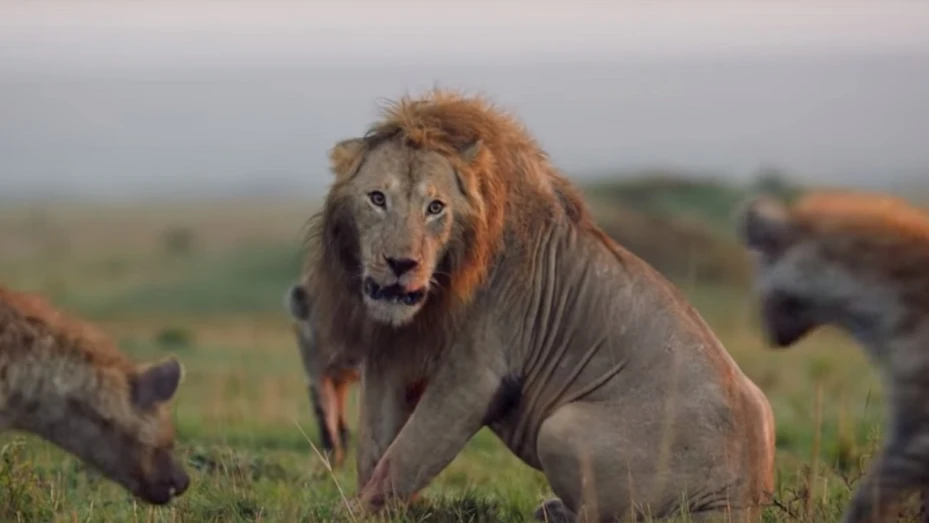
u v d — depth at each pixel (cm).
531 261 1234
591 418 1189
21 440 1345
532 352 1238
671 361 1191
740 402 1189
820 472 1416
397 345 1229
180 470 1175
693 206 5775
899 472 976
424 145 1201
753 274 1052
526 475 1520
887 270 988
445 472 1585
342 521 1198
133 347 3538
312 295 1303
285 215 13538
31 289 6028
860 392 2389
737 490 1163
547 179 1270
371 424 1266
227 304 5969
